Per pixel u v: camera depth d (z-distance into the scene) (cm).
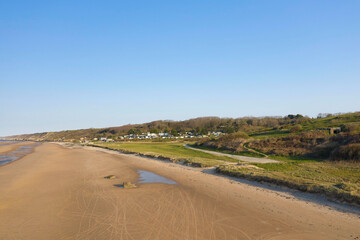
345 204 1062
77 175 2036
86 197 1308
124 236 800
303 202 1135
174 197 1275
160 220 941
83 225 906
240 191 1369
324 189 1199
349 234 793
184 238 777
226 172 1894
